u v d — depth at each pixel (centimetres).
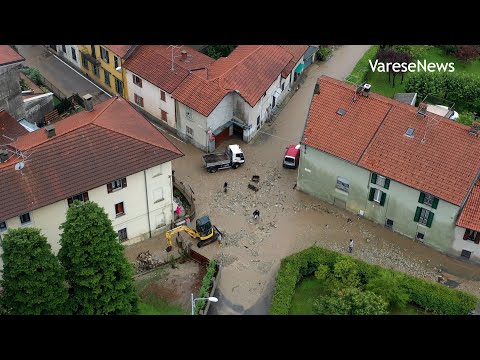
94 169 5097
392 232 5825
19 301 4341
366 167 5544
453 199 5244
